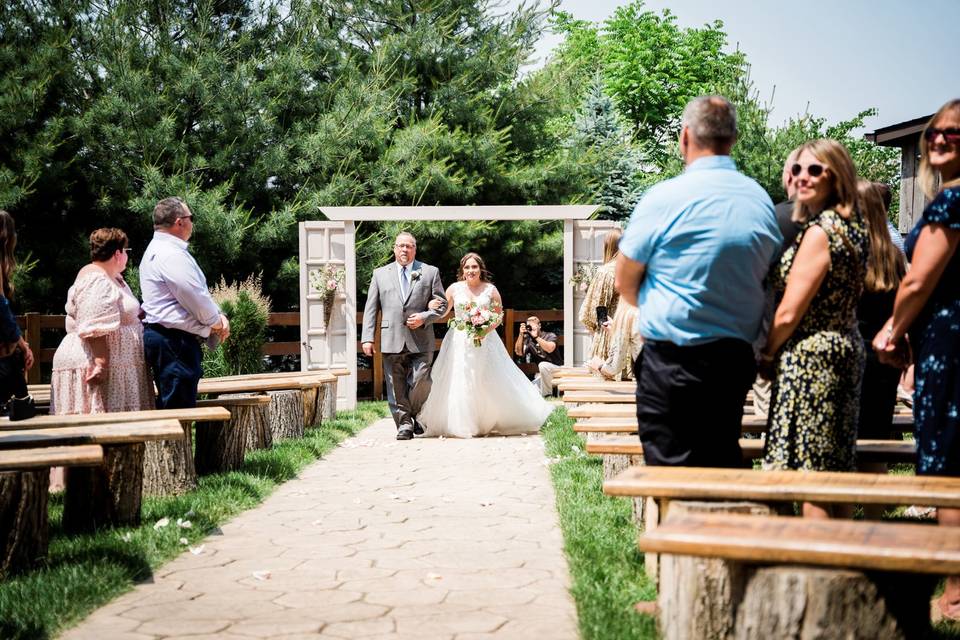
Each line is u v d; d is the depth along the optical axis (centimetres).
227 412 545
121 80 1370
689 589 284
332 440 830
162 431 464
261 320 1135
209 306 581
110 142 1361
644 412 342
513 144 1748
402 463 712
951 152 330
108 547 419
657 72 3067
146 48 1453
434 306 871
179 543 441
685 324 325
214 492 553
